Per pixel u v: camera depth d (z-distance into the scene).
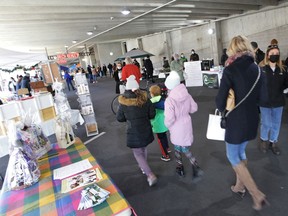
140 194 2.33
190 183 2.40
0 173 3.35
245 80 1.59
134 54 9.82
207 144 3.29
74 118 4.70
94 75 16.19
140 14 7.60
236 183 2.10
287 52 8.45
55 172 1.57
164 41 14.54
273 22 8.69
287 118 3.80
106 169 2.98
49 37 10.74
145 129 2.28
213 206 2.01
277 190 2.09
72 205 1.16
